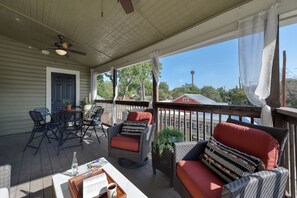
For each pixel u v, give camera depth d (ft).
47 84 17.46
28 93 16.29
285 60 6.06
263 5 6.33
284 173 3.87
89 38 13.56
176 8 8.22
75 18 11.15
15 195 6.09
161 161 7.07
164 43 11.00
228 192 3.17
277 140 4.43
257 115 6.34
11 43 15.39
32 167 8.32
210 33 8.28
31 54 16.53
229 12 7.48
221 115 7.70
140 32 10.98
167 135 7.12
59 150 10.78
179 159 5.63
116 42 13.19
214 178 4.57
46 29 13.35
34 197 5.99
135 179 7.14
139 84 26.61
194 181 4.43
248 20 6.61
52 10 10.83
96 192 3.75
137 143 7.95
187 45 9.46
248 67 6.52
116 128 9.24
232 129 5.37
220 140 5.62
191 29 9.21
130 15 9.48
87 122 14.35
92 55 17.04
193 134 10.08
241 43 6.79
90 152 10.43
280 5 5.96
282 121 5.65
